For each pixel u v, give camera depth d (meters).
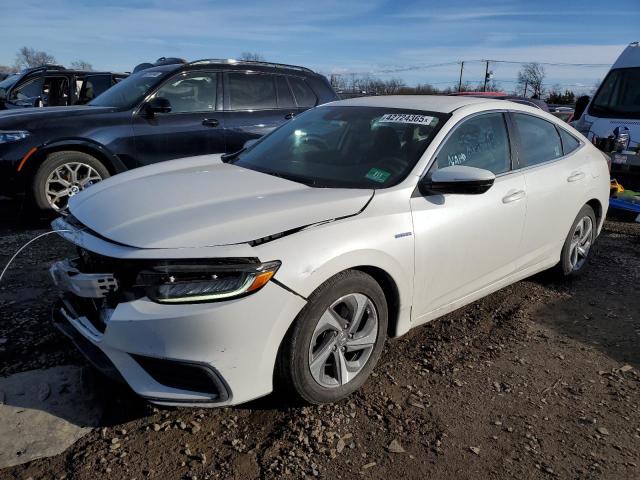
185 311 2.33
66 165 5.88
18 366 3.04
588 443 2.72
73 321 2.69
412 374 3.24
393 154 3.38
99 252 2.49
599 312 4.27
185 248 2.40
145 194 2.93
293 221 2.67
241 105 6.90
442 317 4.02
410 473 2.45
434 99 3.97
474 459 2.56
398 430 2.73
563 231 4.41
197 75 6.65
